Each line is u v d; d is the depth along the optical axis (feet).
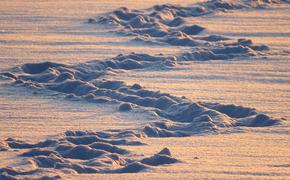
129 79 182.70
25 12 265.75
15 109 158.30
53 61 198.49
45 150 124.06
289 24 250.37
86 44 219.20
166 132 138.21
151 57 200.85
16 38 227.20
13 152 124.88
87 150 124.47
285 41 227.40
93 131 138.21
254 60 201.87
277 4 281.13
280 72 189.78
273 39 230.07
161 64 195.11
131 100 162.61
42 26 244.22
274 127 140.56
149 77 184.85
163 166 115.55
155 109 154.61
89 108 158.71
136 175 110.73
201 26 241.14
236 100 163.53
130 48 213.87
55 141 130.21
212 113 149.28
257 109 156.15
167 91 170.91
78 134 136.67
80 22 249.14
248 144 128.77
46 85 176.24
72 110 157.48
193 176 109.70
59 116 152.66
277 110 155.33
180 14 258.16
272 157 120.37
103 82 175.83
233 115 153.28
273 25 248.73
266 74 187.62
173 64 195.52
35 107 160.04
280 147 126.72
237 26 245.86
